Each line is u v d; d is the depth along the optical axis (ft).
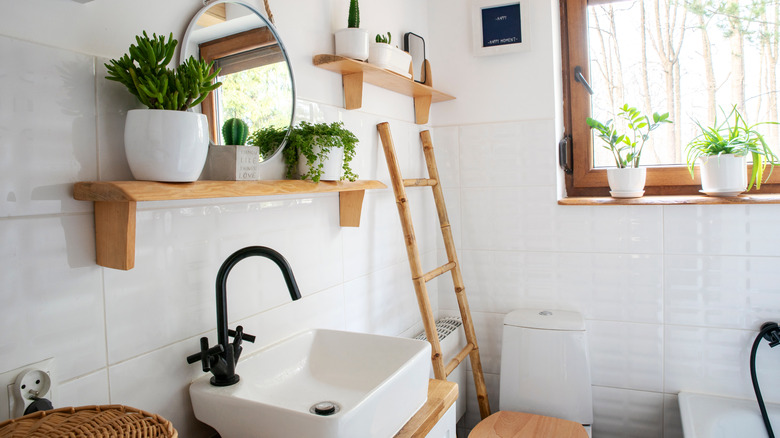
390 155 5.47
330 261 4.74
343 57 4.30
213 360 3.13
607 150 6.94
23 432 1.96
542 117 6.60
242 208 3.68
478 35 6.79
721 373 5.96
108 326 2.77
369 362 3.88
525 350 6.23
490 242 7.00
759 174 5.80
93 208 2.69
